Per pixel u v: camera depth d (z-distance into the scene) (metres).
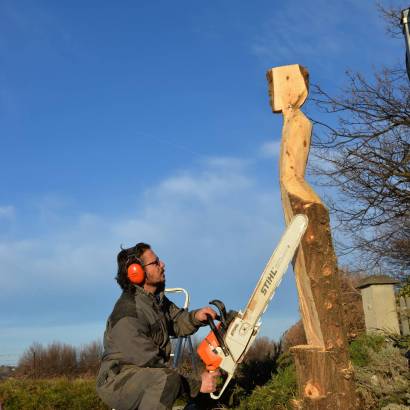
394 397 5.47
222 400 7.11
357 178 11.26
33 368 19.78
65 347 20.56
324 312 4.44
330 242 4.59
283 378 6.99
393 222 11.45
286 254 4.19
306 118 4.97
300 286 4.63
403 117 11.41
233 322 4.07
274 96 5.06
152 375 3.70
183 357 11.48
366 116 11.45
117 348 3.84
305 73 5.11
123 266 4.12
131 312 3.91
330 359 4.37
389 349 6.19
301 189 4.70
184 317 4.37
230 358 4.01
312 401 4.34
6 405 9.68
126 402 3.71
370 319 10.00
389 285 9.90
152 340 3.97
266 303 4.10
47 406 9.71
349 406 4.33
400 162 11.07
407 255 11.69
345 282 14.30
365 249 11.77
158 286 4.27
